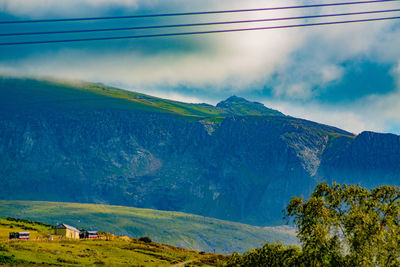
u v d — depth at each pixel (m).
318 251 58.22
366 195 59.94
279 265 70.31
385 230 57.12
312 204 59.75
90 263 127.38
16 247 130.88
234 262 80.69
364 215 57.22
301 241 61.38
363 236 56.19
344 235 58.31
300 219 61.56
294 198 62.56
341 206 60.31
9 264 106.56
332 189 61.50
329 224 59.12
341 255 57.88
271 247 74.19
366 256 56.22
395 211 57.19
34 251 129.25
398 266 55.62
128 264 136.62
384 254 56.19
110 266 128.50
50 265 113.88
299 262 62.09
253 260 75.25
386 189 59.56
